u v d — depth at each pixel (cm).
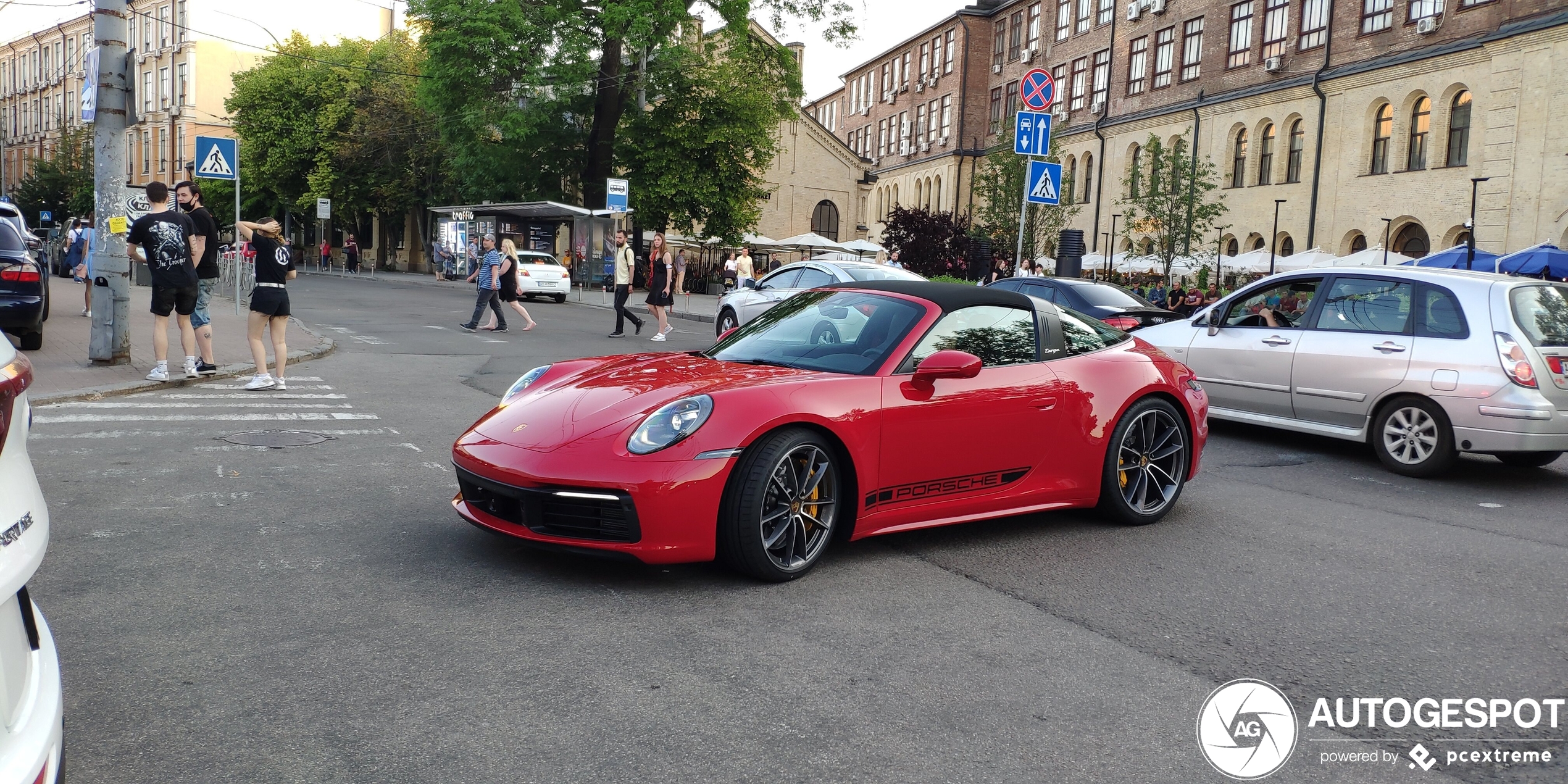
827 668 346
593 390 455
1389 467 757
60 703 189
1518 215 2611
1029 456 512
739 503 415
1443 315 737
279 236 921
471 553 458
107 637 346
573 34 3177
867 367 473
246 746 276
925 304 505
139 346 1177
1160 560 494
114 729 283
